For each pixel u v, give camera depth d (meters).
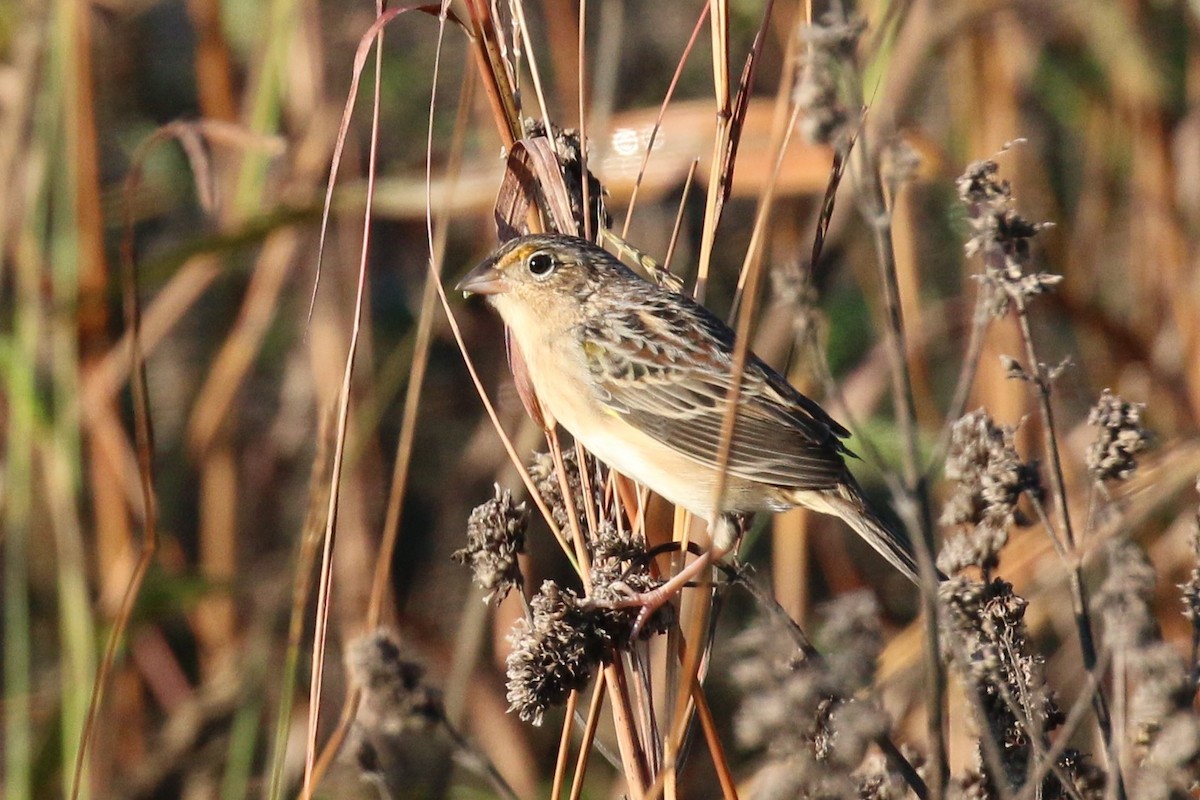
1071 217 15.79
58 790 11.94
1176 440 10.84
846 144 6.23
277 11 11.72
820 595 14.74
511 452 7.91
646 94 16.27
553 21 13.02
